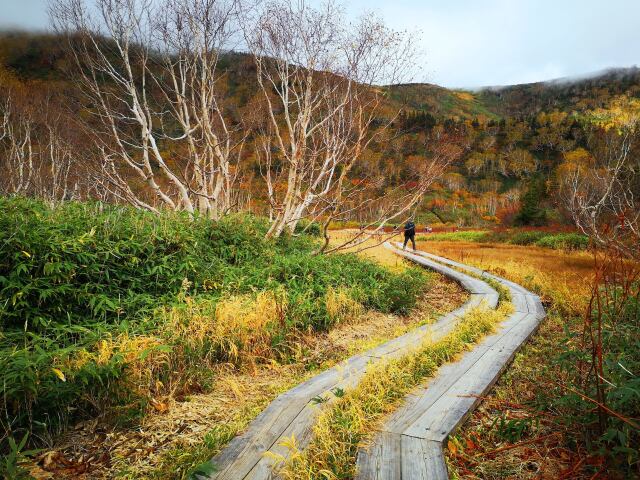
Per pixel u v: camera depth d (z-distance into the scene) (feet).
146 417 11.87
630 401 9.27
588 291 26.32
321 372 14.73
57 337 13.46
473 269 43.68
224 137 35.06
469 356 15.58
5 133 51.34
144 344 13.82
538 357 16.93
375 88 31.94
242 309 18.17
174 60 34.17
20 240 15.69
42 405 10.81
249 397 13.74
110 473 9.37
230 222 29.12
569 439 10.09
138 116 31.40
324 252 32.09
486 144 454.40
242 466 8.43
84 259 17.39
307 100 31.30
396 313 25.55
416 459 8.73
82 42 31.30
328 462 8.59
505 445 10.27
